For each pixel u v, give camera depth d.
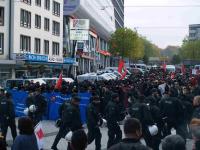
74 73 67.69
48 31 58.00
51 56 56.44
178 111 14.07
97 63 97.25
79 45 70.81
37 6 54.44
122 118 13.89
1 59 47.56
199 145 6.59
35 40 54.16
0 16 48.06
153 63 177.88
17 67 48.75
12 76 48.12
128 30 105.56
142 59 169.62
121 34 105.12
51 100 23.30
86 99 21.94
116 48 105.31
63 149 14.68
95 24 91.38
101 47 110.69
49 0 58.31
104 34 107.81
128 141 5.86
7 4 48.44
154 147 12.81
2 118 14.81
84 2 74.44
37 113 18.20
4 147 7.40
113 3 135.75
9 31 48.62
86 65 83.81
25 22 51.47
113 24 129.38
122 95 22.86
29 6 52.25
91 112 13.31
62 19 63.03
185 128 14.12
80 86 25.62
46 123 22.14
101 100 18.73
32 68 50.97
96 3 90.12
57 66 57.44
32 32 53.09
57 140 13.73
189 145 13.33
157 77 44.06
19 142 7.86
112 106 13.67
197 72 58.44
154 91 16.61
